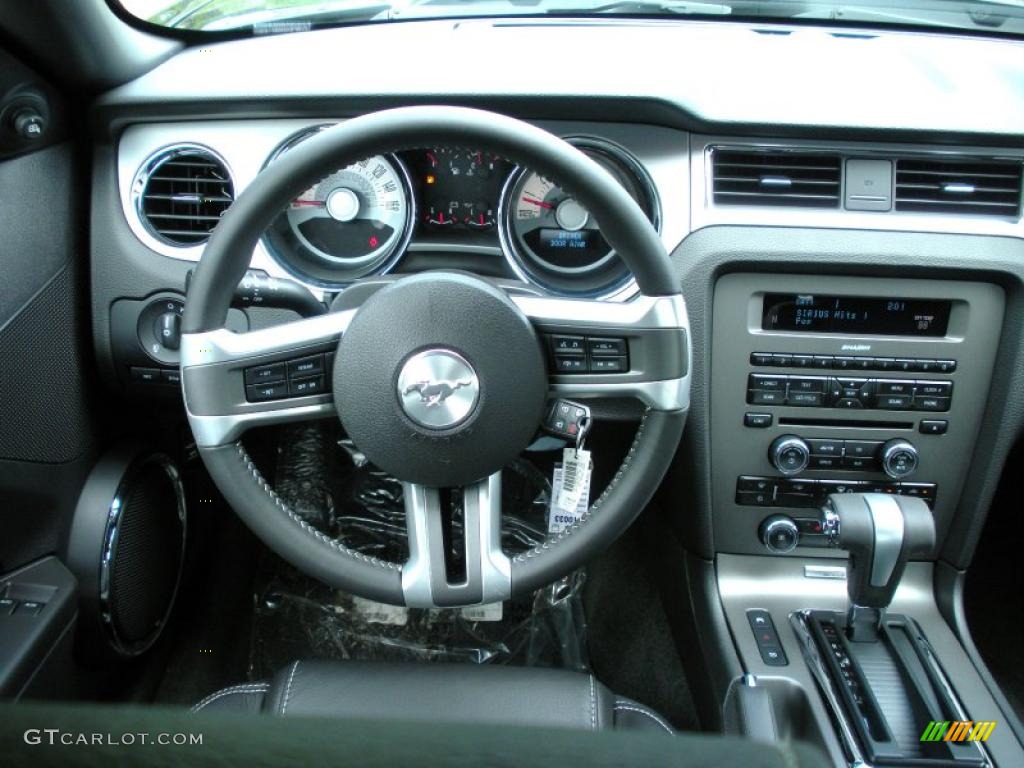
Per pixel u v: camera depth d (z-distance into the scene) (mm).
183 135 1371
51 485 1379
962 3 1542
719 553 1528
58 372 1368
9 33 1151
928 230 1345
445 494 1105
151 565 1573
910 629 1415
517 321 1010
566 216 1345
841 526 1263
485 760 467
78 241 1386
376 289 1074
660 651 1796
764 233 1343
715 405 1434
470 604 1108
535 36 1493
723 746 494
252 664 1712
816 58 1448
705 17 1570
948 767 1217
